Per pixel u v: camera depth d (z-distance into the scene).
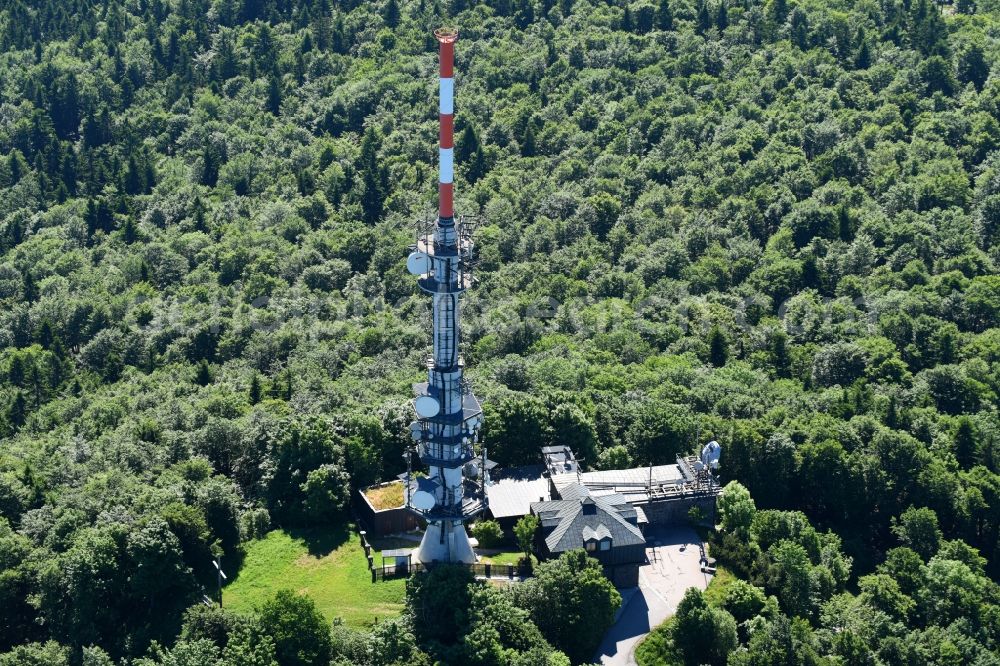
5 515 196.00
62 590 176.50
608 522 175.38
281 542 190.12
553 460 195.62
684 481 191.38
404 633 157.75
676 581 178.50
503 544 184.62
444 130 166.00
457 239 169.75
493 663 155.25
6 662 165.62
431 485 173.62
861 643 167.38
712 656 165.12
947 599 183.62
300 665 156.75
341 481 195.25
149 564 172.75
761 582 178.00
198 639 161.25
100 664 161.25
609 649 166.00
